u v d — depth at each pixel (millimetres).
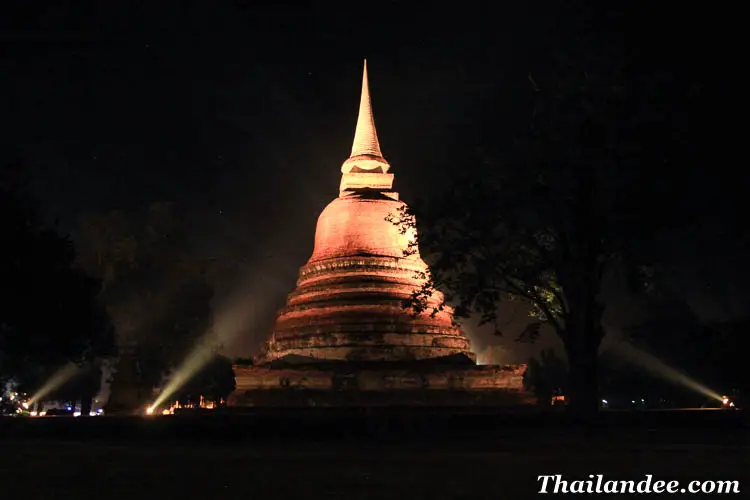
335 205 58156
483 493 16516
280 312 58750
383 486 17578
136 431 34875
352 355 51188
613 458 23750
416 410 44406
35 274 42875
